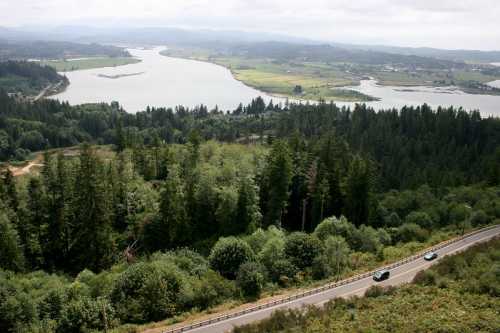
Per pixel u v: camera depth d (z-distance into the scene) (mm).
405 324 37344
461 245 71562
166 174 110500
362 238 72688
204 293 51312
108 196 82062
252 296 53281
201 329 44062
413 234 79125
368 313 41781
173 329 44188
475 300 41469
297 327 39594
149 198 87000
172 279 52094
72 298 49438
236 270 59312
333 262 61469
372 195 92062
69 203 78000
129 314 47750
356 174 90500
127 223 86375
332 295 51938
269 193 88188
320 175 92312
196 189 87312
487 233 78562
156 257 66750
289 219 97875
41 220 76250
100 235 73938
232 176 97000
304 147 111438
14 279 56906
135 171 106938
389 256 67188
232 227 82938
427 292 45594
